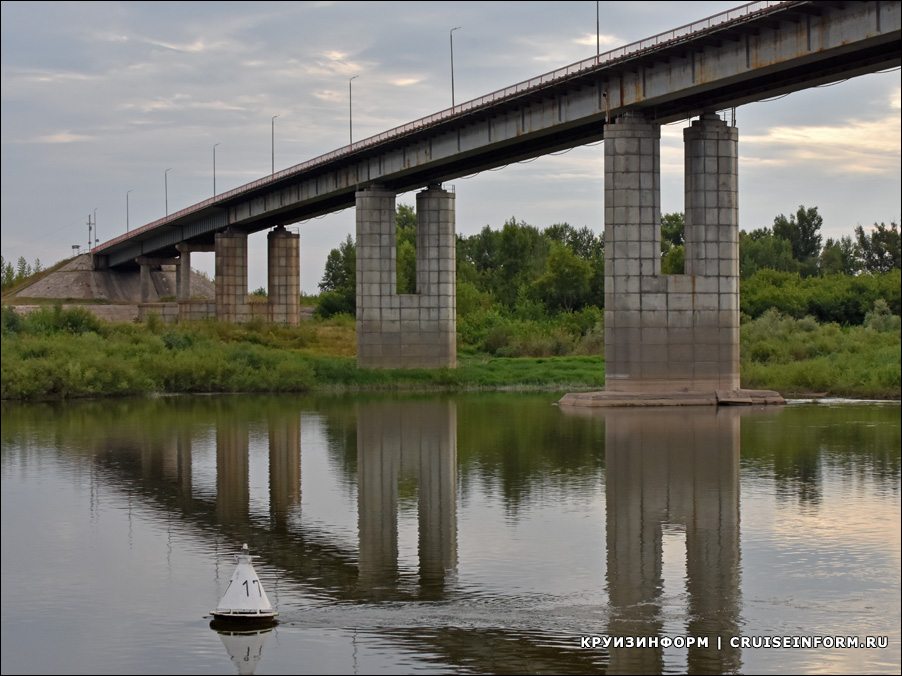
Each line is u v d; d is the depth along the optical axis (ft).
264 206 409.90
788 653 73.82
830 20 183.11
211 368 281.54
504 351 376.48
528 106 255.50
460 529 108.47
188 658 72.54
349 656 72.74
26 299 625.82
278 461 152.97
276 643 75.25
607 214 235.20
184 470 144.97
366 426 195.93
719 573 91.81
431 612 81.51
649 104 226.17
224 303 451.12
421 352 324.19
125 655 73.26
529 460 152.25
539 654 73.41
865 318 371.15
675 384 236.43
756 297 402.11
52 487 132.16
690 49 207.41
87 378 256.32
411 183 324.19
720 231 237.86
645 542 102.58
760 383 272.10
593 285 508.94
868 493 125.90
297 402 250.16
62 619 80.59
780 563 94.89
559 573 91.66
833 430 185.16
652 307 235.20
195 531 108.37
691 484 132.05
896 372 261.65
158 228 523.70
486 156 291.99
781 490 127.95
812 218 617.21
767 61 193.88
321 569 93.20
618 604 83.56
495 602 83.97
